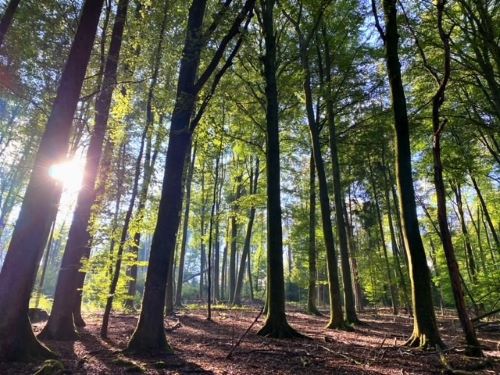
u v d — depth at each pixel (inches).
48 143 271.4
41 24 453.4
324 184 591.5
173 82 430.0
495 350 367.6
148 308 307.3
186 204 845.8
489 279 563.5
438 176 340.2
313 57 676.7
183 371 240.2
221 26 359.9
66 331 362.9
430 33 527.8
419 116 627.8
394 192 977.5
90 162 409.1
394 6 403.5
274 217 443.8
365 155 866.8
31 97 493.0
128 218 348.5
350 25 628.7
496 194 986.7
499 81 565.3
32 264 259.8
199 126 533.0
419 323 353.7
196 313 744.3
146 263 382.6
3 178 932.6
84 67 293.3
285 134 845.8
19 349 244.8
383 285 1190.9
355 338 432.5
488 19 472.1
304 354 307.3
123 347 322.7
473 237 1184.8
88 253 392.8
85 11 298.2
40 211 264.1
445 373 255.0
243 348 333.7
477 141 732.0
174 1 410.3
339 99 672.4
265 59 478.6
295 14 593.0
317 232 1064.2
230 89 528.4
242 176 1111.0
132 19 467.5
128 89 429.4
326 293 1651.1
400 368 268.5
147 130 394.3
